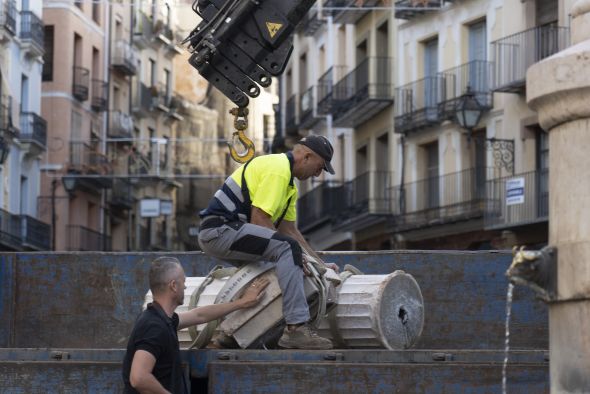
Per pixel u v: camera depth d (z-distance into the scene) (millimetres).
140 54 72125
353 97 46625
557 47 34406
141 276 9734
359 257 9422
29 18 53875
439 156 41469
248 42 8445
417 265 9336
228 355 6559
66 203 60344
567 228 4387
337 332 7590
